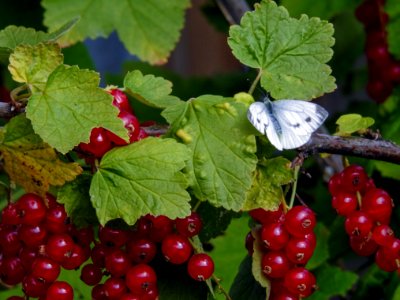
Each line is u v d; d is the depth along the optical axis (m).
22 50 0.44
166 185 0.43
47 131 0.43
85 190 0.45
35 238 0.45
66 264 0.46
